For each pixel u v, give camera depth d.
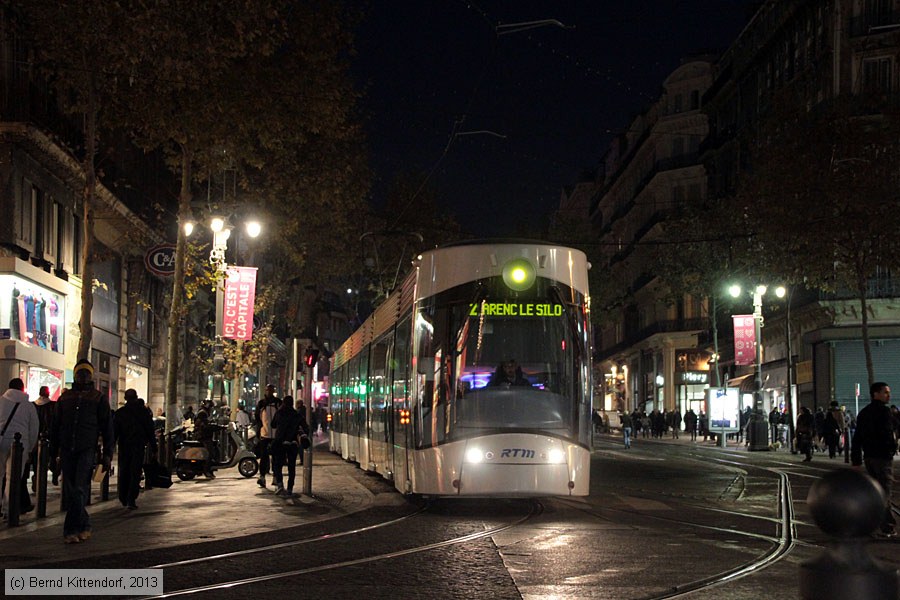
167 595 8.83
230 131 23.77
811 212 32.72
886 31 44.41
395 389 18.67
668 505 17.20
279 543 12.21
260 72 23.97
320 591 9.01
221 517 15.20
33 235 30.56
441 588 9.16
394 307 19.58
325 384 69.25
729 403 46.16
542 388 15.49
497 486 15.16
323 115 25.52
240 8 20.45
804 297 46.28
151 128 22.59
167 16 19.45
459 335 15.58
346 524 14.30
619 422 78.75
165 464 22.81
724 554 11.28
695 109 69.00
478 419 15.34
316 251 43.03
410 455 16.47
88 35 19.16
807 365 47.75
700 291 48.38
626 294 77.88
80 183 33.03
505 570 10.16
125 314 40.81
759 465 30.45
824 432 36.50
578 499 18.36
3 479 14.91
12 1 21.19
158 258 28.89
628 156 80.12
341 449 33.88
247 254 35.34
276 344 67.06
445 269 15.99
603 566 10.42
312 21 24.48
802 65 49.94
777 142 34.66
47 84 30.45
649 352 75.94
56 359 32.03
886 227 31.89
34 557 10.98
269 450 19.70
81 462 12.32
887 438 12.71
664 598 8.70
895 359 43.97
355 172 34.09
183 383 50.56
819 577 3.90
